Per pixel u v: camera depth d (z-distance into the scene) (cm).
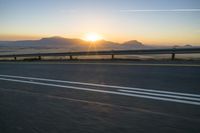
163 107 559
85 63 1766
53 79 1027
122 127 437
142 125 444
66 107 577
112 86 828
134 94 699
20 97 698
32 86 879
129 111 531
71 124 460
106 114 514
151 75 1049
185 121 461
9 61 2508
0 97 703
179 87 782
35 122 476
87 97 677
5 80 1046
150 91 732
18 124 468
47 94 731
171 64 1473
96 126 446
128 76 1042
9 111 554
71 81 961
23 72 1311
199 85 809
